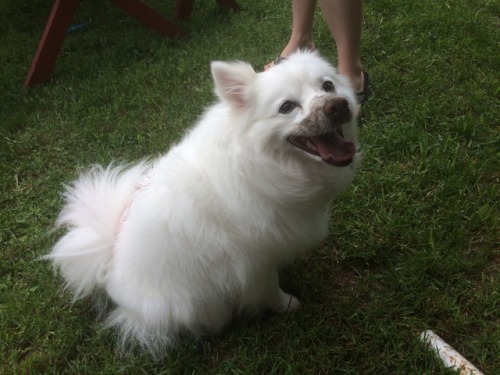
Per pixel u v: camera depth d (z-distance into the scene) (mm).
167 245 664
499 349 686
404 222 881
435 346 698
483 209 866
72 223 799
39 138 1232
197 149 647
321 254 871
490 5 1434
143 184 715
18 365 749
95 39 1640
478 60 1237
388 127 1086
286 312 786
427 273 807
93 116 1270
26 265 908
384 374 693
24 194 1074
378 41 1357
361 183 969
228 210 629
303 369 711
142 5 1512
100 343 778
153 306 716
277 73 640
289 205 651
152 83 1381
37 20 1835
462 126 1040
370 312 763
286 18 1542
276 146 631
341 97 618
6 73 1497
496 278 783
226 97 623
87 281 773
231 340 769
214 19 1654
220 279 690
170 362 744
